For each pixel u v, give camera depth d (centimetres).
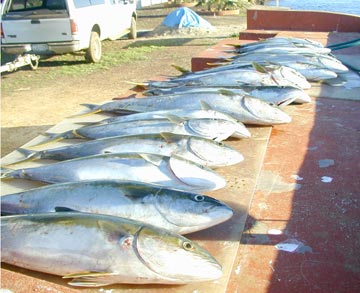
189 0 3300
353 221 300
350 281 245
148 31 2059
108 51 1533
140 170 331
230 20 2378
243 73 591
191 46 1577
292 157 398
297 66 646
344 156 397
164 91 572
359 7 2938
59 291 211
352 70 734
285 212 312
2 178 371
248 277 250
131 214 279
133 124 430
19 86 1091
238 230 291
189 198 277
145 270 233
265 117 462
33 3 1198
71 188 299
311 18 1159
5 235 252
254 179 359
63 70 1250
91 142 393
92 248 240
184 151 369
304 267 257
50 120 826
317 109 531
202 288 240
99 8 1358
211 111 450
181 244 236
